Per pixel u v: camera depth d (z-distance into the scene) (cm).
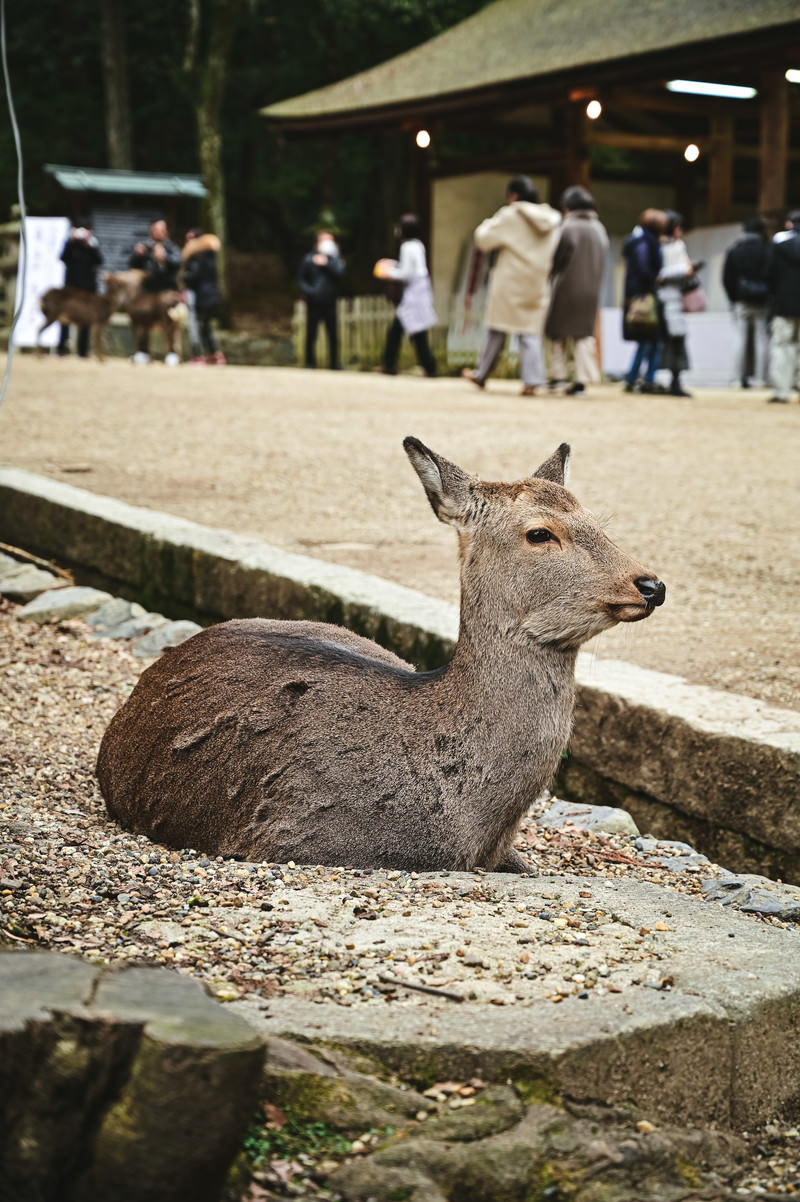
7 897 373
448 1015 295
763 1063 312
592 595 417
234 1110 224
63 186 3092
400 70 3061
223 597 812
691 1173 276
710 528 1018
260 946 336
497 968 322
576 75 2570
